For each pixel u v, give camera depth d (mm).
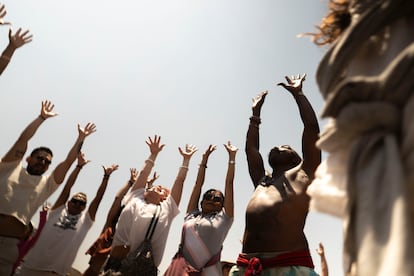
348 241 1266
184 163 6109
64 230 5664
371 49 1458
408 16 1349
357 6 1479
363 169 1254
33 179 4855
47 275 5453
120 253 5184
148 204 5543
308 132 3947
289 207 3703
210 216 5441
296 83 4230
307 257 3596
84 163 6109
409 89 1188
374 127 1268
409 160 1146
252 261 3549
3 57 4812
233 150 5965
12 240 4543
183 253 5176
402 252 1000
